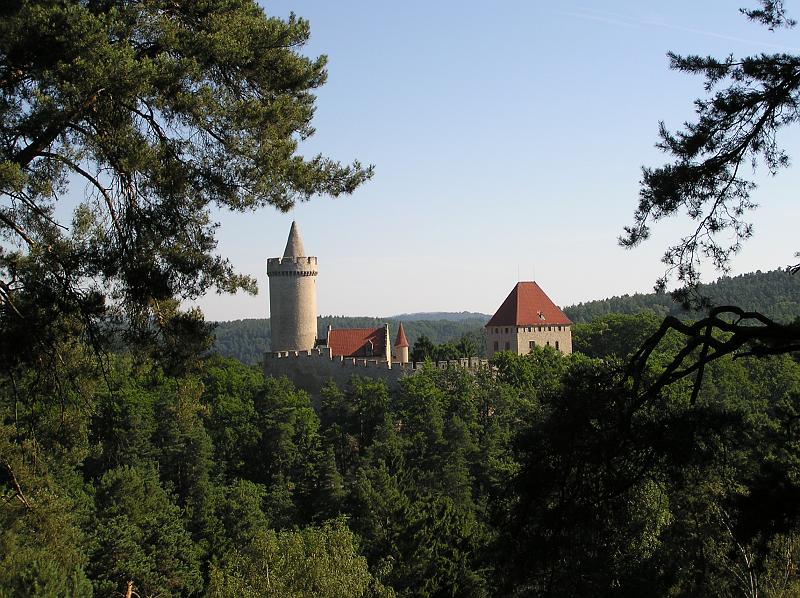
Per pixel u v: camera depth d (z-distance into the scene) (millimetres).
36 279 17391
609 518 14000
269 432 78625
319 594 35906
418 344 134375
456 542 48375
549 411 15227
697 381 13680
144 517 51094
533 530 13781
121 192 18344
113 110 17484
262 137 18828
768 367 77062
